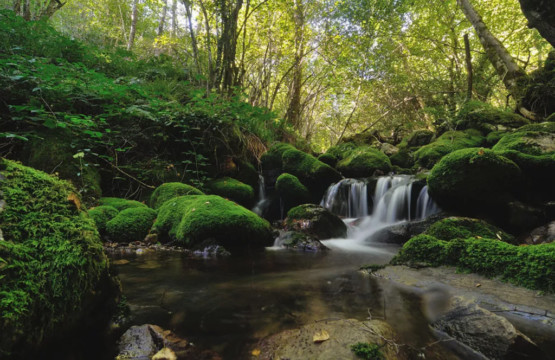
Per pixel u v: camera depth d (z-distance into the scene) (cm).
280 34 988
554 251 211
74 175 448
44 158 438
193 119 611
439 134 911
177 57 1059
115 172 533
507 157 459
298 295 222
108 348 133
